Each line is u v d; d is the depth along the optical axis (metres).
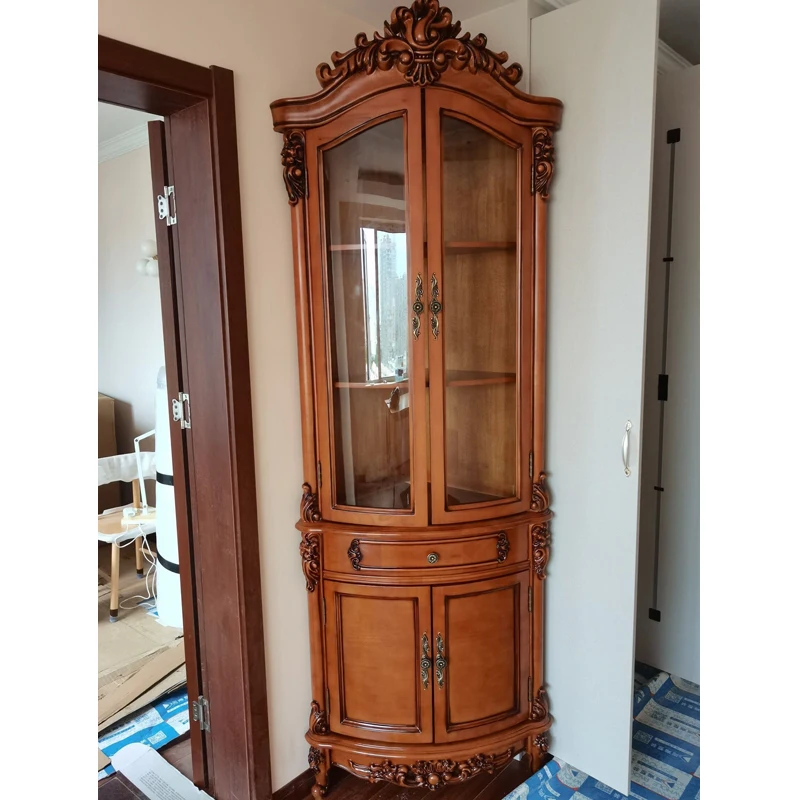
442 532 1.69
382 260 1.65
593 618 1.84
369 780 1.82
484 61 1.57
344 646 1.79
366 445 1.73
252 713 1.75
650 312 2.31
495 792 1.88
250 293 1.68
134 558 3.86
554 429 1.88
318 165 1.63
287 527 1.83
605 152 1.68
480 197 1.68
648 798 1.81
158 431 2.72
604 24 1.64
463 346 1.71
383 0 1.78
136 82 1.41
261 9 1.64
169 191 1.70
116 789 1.92
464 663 1.78
